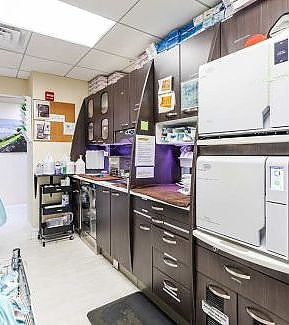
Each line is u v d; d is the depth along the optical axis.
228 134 1.26
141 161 2.31
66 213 3.63
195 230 1.44
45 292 2.09
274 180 1.00
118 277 2.37
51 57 3.16
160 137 2.41
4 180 5.31
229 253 1.20
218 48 1.63
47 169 3.56
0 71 3.70
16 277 1.12
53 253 2.95
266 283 1.09
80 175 3.58
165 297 1.79
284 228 0.97
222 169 1.24
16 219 4.52
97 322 1.72
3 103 5.19
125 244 2.33
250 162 1.10
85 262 2.71
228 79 1.24
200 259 1.46
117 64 3.39
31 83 3.77
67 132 3.99
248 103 1.14
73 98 4.05
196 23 2.21
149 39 2.66
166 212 1.77
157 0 1.99
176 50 2.06
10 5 2.07
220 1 1.97
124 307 1.89
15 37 2.60
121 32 2.52
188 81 1.94
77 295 2.05
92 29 2.47
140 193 2.03
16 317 0.84
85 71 3.69
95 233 3.00
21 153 5.47
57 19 2.29
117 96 3.05
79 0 1.99
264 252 1.06
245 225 1.12
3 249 3.06
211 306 1.38
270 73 1.04
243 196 1.13
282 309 1.03
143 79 2.49
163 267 1.80
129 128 2.77
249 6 1.45
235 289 1.24
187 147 2.48
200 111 1.43
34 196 3.69
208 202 1.34
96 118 3.67
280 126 1.01
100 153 4.02
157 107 2.30
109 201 2.63
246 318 1.18
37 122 3.72
